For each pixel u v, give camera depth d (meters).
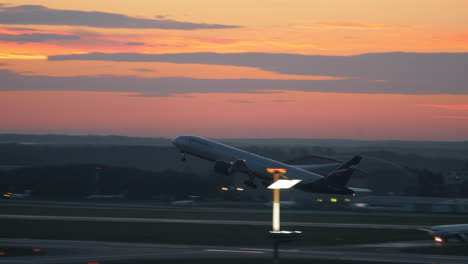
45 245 190.00
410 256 175.25
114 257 166.75
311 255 174.88
